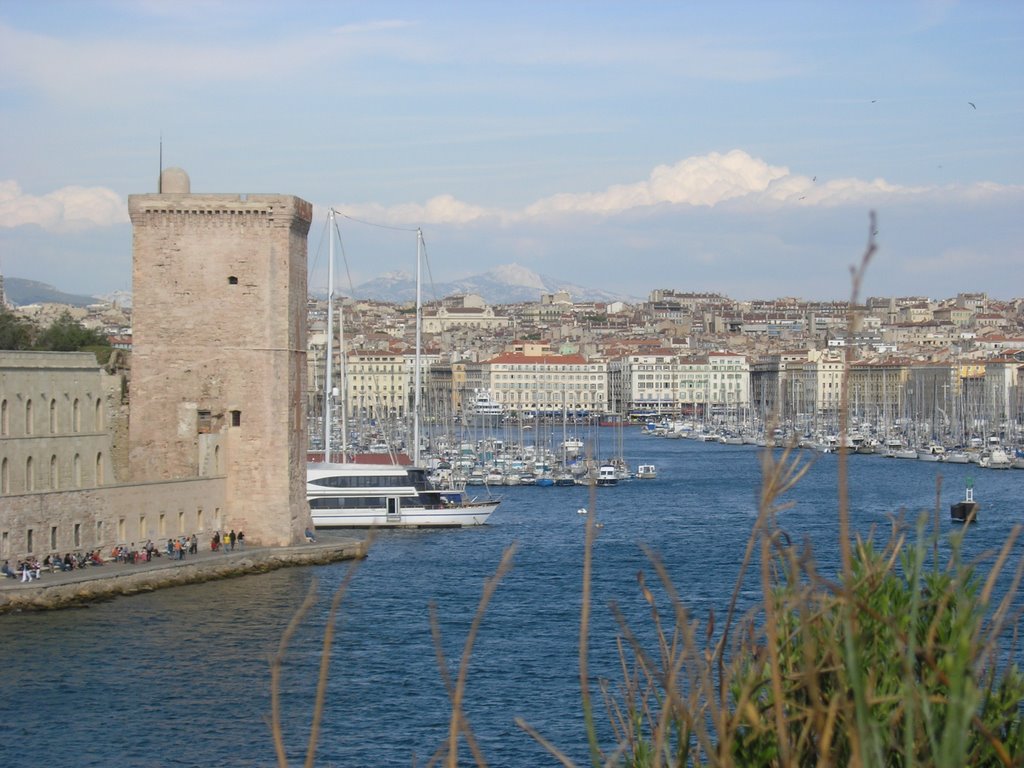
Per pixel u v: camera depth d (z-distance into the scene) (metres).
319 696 35.59
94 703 121.50
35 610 160.62
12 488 169.25
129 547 186.88
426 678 134.12
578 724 119.00
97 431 186.12
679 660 40.03
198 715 118.75
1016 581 38.75
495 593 186.25
